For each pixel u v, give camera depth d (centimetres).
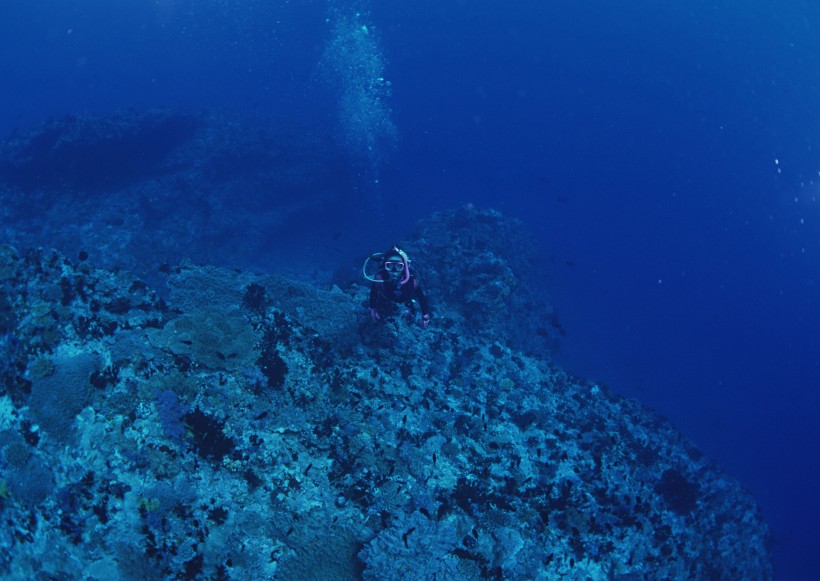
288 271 1967
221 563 355
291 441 423
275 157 2300
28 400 381
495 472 503
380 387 532
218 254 1861
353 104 3256
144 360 403
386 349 621
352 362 559
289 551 378
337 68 3209
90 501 347
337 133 2897
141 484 355
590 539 480
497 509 450
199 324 446
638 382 2352
